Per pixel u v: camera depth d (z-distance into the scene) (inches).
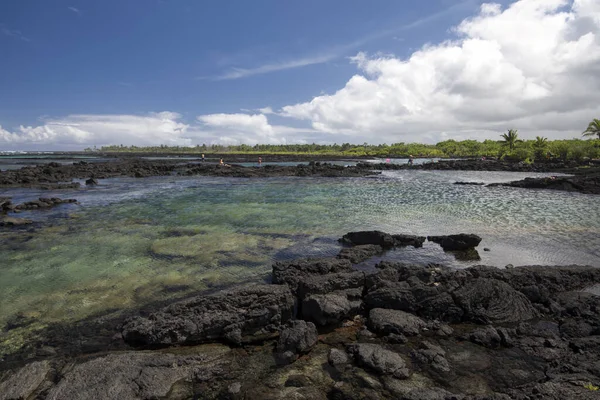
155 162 3759.8
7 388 263.4
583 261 561.3
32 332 350.9
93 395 251.6
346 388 261.1
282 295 370.3
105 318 377.7
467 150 5876.0
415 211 1001.5
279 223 831.7
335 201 1191.6
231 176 2281.0
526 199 1259.2
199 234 722.8
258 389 262.5
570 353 306.0
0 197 1202.6
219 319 341.1
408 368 288.4
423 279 426.0
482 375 279.4
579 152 3041.3
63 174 2090.3
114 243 655.8
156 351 318.3
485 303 384.5
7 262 551.5
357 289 416.8
